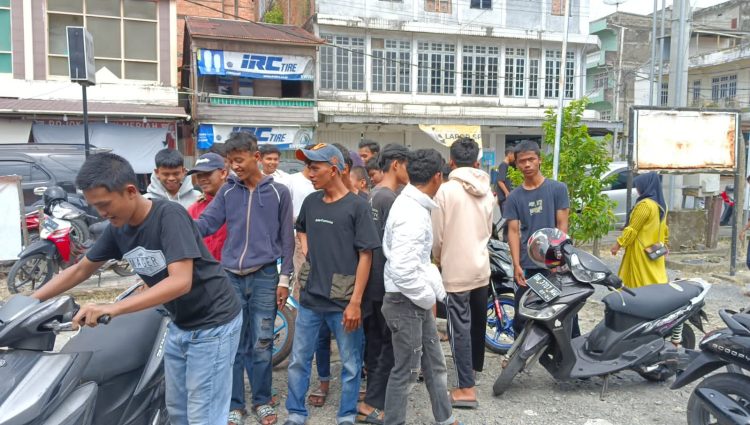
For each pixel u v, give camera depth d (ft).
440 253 13.03
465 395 13.07
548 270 13.94
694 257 30.83
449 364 15.75
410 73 68.64
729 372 10.92
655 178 17.20
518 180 23.88
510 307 17.12
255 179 12.27
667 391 14.11
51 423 7.11
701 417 10.91
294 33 61.87
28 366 7.29
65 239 22.48
